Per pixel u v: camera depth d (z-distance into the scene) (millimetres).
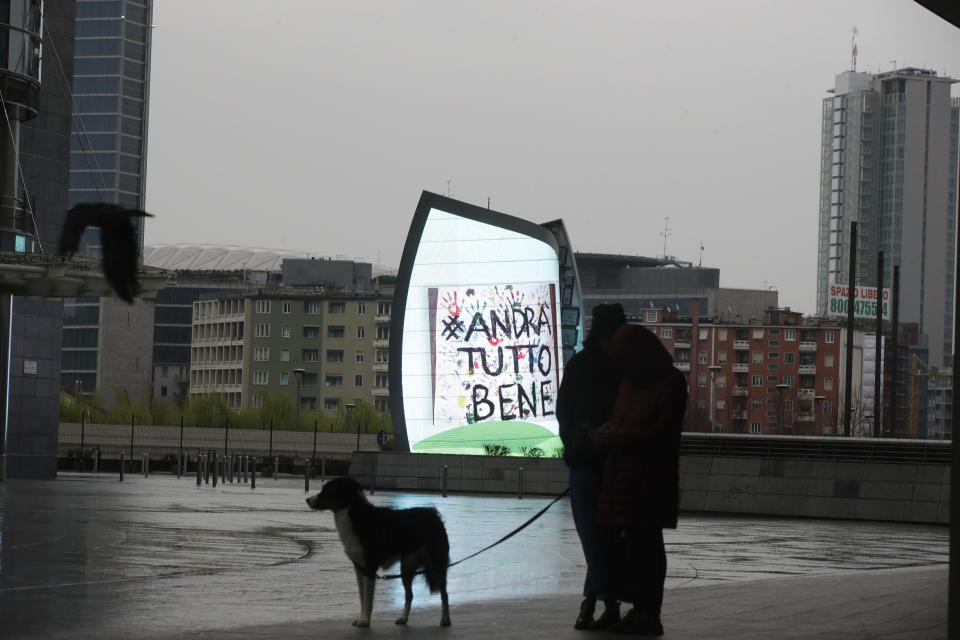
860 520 29219
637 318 192125
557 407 9305
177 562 14633
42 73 44469
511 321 47688
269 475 75562
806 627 8977
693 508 31172
